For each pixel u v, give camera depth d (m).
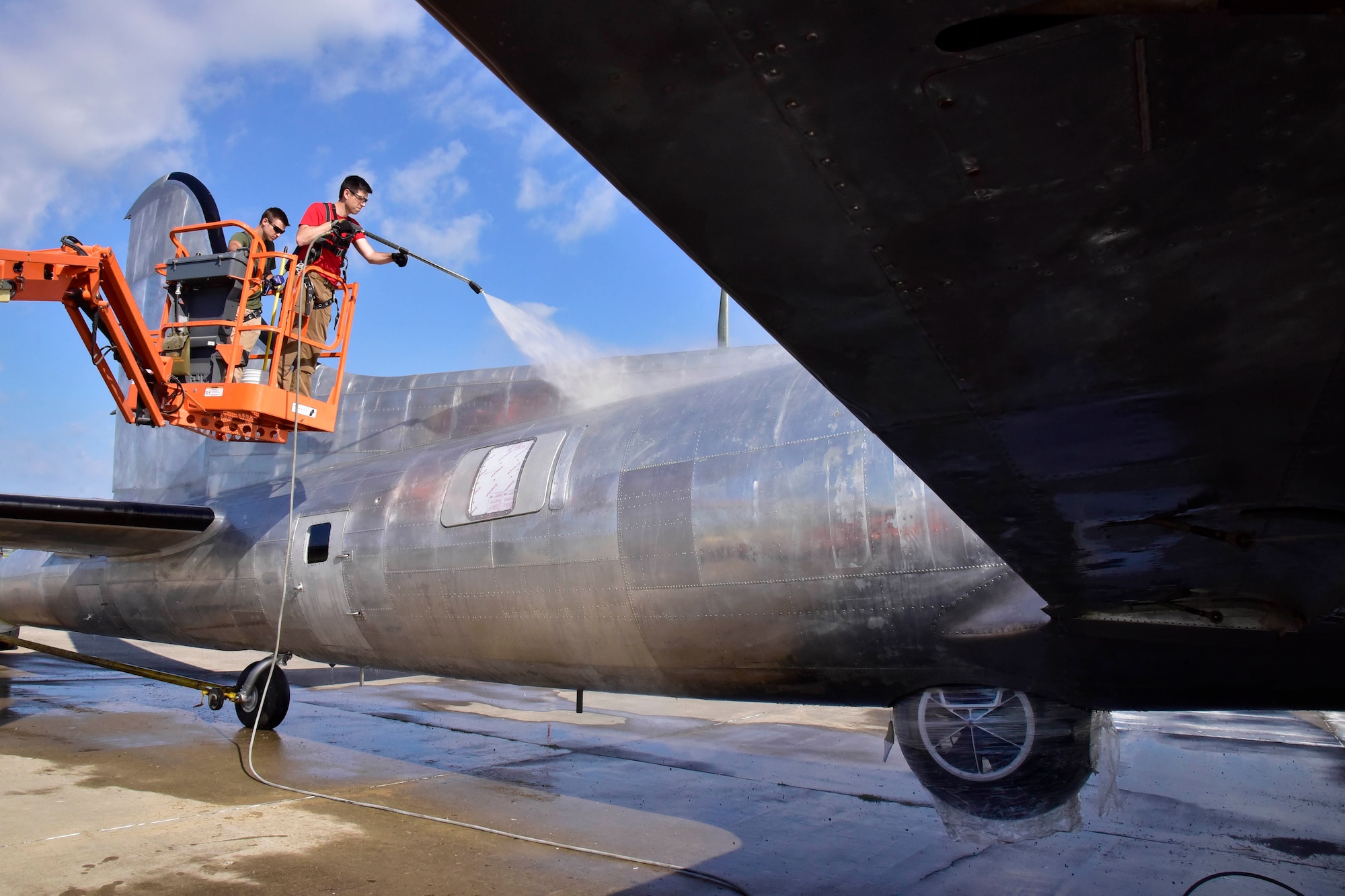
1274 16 1.00
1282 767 7.20
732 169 1.28
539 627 5.53
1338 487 2.08
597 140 1.26
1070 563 2.66
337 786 6.34
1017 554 2.61
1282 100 1.12
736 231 1.42
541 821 5.47
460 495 6.08
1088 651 3.76
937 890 4.32
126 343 6.19
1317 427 1.83
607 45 1.09
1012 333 1.61
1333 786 6.52
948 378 1.76
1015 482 2.14
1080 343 1.62
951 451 2.03
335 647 7.07
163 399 6.43
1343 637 3.26
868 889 4.34
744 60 1.10
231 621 7.77
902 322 1.61
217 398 6.39
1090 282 1.47
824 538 4.41
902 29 1.05
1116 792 6.24
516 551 5.56
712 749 7.85
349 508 6.79
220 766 6.90
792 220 1.38
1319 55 1.05
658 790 6.34
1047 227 1.36
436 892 4.25
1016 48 1.08
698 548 4.77
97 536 7.68
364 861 4.69
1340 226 1.31
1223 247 1.38
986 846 5.01
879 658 4.37
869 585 4.29
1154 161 1.23
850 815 5.67
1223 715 9.98
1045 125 1.19
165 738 7.98
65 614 9.69
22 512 6.97
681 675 5.12
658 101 1.17
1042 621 3.69
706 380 6.26
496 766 7.09
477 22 1.08
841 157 1.25
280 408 6.52
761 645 4.68
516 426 6.64
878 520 4.28
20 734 8.04
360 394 8.04
